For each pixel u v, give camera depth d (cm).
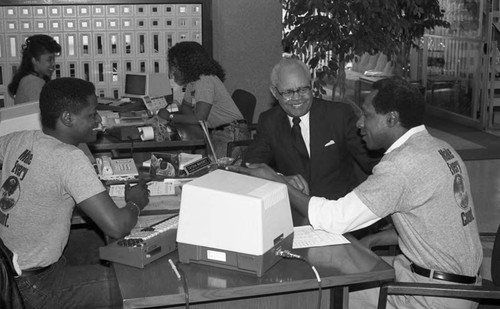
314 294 229
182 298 194
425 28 762
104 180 315
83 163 237
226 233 205
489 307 263
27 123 348
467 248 228
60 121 245
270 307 229
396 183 221
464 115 814
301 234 238
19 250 239
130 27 563
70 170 234
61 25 555
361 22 514
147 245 214
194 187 209
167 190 299
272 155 321
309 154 311
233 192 205
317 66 548
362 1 504
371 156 302
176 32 572
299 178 269
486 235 285
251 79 625
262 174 268
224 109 482
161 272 210
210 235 207
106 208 233
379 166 228
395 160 223
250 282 201
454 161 229
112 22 560
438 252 227
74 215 278
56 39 557
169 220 240
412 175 221
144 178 320
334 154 309
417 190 221
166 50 573
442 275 227
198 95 473
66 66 563
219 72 491
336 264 214
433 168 222
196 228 209
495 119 779
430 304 229
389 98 228
